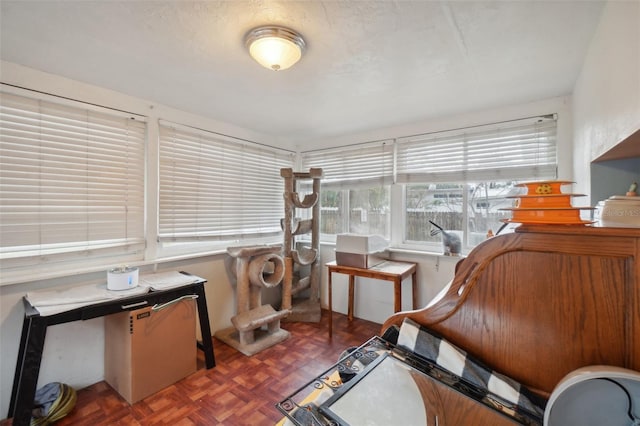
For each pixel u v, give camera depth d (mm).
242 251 2580
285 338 2717
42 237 1865
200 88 2102
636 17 888
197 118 2693
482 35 1436
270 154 3459
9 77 1732
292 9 1248
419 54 1611
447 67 1760
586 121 1622
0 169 1720
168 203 2492
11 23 1360
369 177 3172
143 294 1886
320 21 1330
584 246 685
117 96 2174
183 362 2086
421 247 2881
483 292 816
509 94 2156
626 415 568
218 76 1904
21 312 1775
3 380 1710
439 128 2719
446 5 1224
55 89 1894
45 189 1875
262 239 3355
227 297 2936
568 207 731
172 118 2506
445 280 2686
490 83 1974
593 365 650
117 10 1270
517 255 769
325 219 3650
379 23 1343
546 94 2143
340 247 2707
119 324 1926
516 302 769
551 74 1836
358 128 3100
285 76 1895
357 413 709
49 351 1876
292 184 3156
